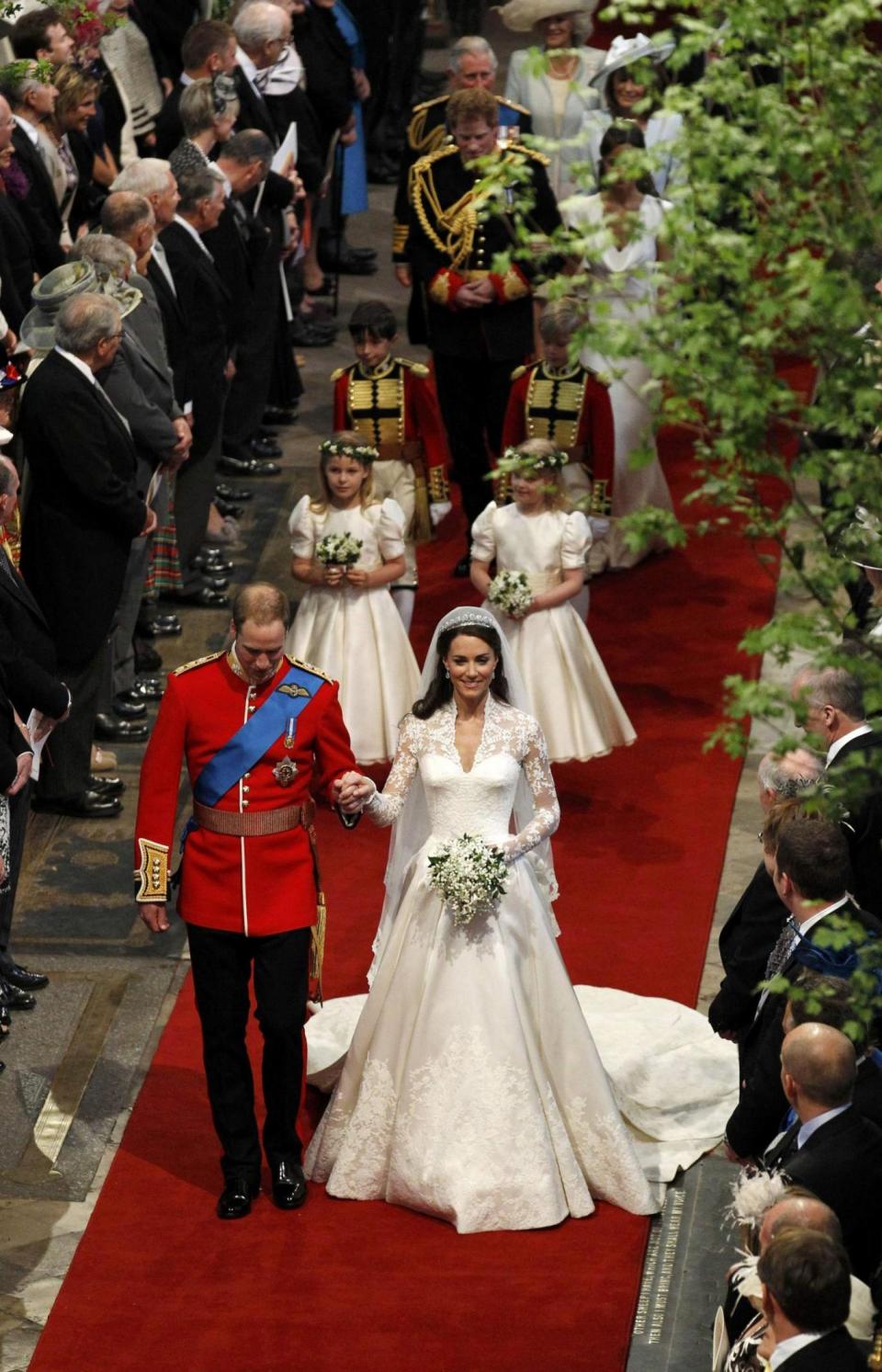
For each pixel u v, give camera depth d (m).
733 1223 21.34
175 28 45.03
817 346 12.70
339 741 21.33
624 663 34.72
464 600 36.78
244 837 20.97
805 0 12.60
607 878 28.38
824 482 13.07
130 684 32.28
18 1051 24.28
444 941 21.27
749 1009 19.94
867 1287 15.85
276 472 41.22
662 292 13.16
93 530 28.22
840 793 13.34
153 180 32.41
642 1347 19.52
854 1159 16.48
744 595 37.22
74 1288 20.27
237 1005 21.38
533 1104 21.25
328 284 50.69
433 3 71.38
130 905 27.50
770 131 12.56
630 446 36.69
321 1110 23.78
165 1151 22.61
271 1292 20.22
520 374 32.62
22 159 33.09
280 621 20.67
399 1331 19.59
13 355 28.33
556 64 40.38
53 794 29.56
